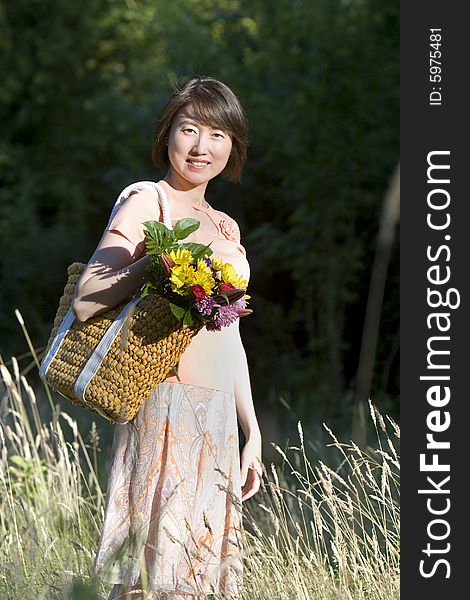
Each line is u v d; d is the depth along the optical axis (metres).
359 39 13.16
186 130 4.18
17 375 5.74
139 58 19.36
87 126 18.08
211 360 4.08
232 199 14.66
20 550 4.51
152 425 3.98
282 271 14.41
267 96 13.66
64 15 18.59
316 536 4.96
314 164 13.47
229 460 4.11
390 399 12.51
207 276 3.79
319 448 7.85
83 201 17.50
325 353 13.93
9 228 16.86
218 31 15.51
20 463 5.82
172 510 3.93
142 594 3.84
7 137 18.59
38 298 16.62
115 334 3.85
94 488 6.37
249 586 4.21
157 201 4.11
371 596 4.55
